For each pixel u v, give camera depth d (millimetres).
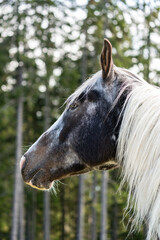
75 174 2859
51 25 19969
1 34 19422
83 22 19594
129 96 2637
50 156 2838
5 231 27047
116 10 17859
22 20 19297
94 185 21344
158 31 17406
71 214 31359
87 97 2773
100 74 2811
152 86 2756
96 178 21328
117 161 2697
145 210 2455
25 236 32531
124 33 18438
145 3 16922
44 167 2840
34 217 29469
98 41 19938
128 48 18016
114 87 2721
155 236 2447
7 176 24453
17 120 21297
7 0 19141
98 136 2703
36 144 2924
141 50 17641
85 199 26516
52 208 30875
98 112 2727
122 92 2672
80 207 19984
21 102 21203
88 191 23156
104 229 17797
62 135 2816
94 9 18250
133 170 2521
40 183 2855
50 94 24109
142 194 2463
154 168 2424
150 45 17703
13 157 24359
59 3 19156
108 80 2723
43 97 25078
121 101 2670
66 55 20891
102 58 2695
